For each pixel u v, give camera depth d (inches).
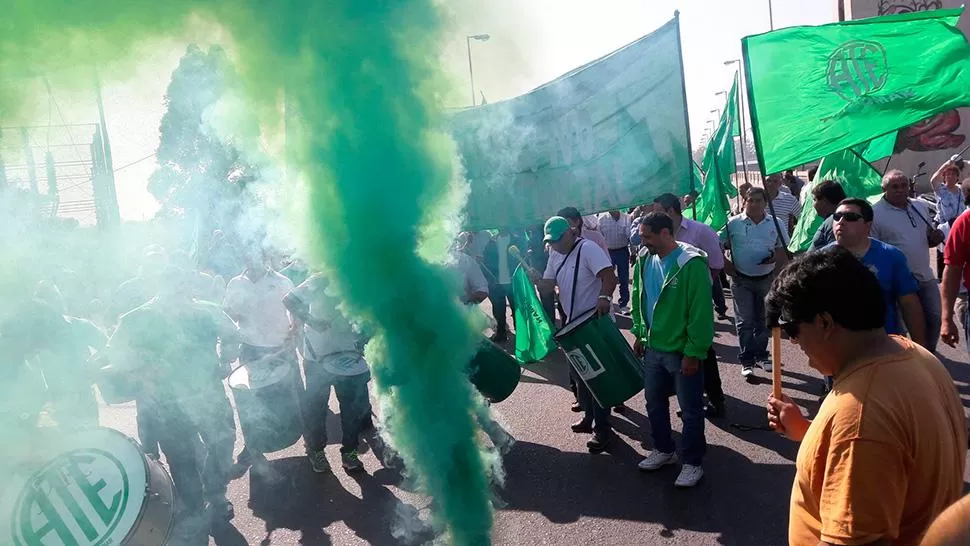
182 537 147.8
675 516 154.0
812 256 66.7
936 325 183.8
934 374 63.6
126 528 102.3
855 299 62.4
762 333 244.7
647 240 166.4
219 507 163.0
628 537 146.5
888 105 194.1
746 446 189.8
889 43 193.5
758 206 241.8
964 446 64.1
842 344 63.6
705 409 217.6
